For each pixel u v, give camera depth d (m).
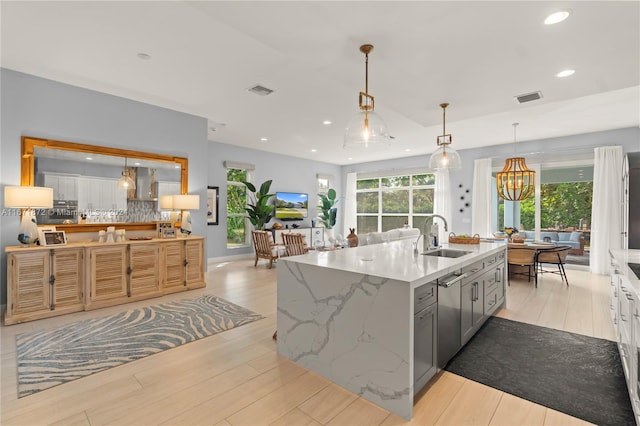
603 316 3.43
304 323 2.31
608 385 2.09
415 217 8.34
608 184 5.42
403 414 1.77
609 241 5.43
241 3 1.74
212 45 2.83
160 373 2.21
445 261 2.41
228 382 2.10
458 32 2.02
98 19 2.45
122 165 4.18
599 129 5.46
